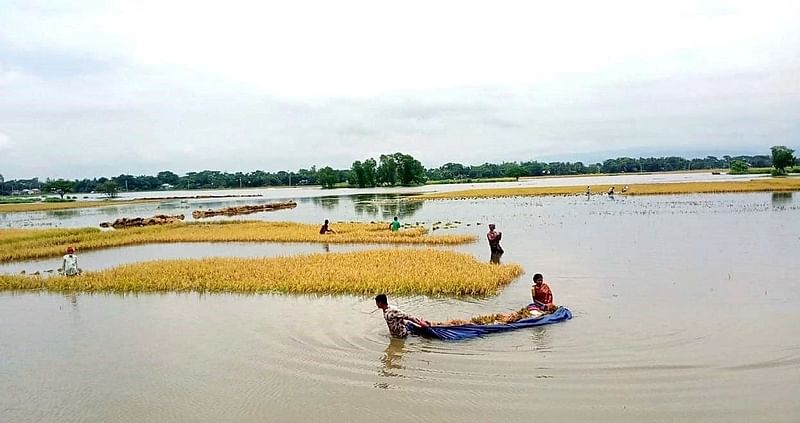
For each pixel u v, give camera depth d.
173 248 41.31
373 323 17.09
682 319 16.31
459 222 51.47
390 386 12.20
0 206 119.62
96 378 13.27
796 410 10.50
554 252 30.34
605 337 14.88
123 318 18.92
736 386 11.59
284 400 11.68
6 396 12.32
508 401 11.25
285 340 15.65
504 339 14.98
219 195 173.00
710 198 68.94
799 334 14.64
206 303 20.75
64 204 125.44
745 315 16.53
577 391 11.60
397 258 27.66
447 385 12.13
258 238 43.56
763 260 25.52
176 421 10.93
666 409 10.70
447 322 15.70
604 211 56.53
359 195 128.88
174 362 14.21
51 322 18.61
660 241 33.03
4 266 33.97
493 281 21.38
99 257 37.41
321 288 21.97
